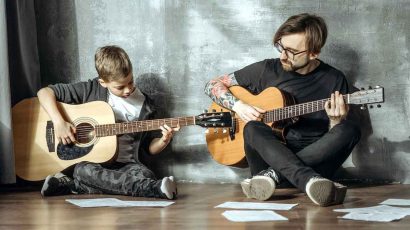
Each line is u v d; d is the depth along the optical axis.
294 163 2.81
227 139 3.46
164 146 3.55
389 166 3.70
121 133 3.43
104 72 3.39
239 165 3.48
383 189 3.40
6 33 3.50
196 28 3.89
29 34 3.96
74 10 4.04
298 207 2.73
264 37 3.81
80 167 3.27
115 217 2.52
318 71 3.40
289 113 3.14
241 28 3.83
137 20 3.96
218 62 3.87
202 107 3.89
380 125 3.70
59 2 4.06
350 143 3.04
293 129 3.33
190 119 3.36
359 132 3.07
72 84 3.64
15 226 2.35
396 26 3.67
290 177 2.80
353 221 2.35
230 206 2.77
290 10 3.77
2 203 3.02
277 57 3.79
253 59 3.83
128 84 3.46
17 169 3.56
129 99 3.60
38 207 2.86
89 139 3.48
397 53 3.68
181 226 2.30
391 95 3.69
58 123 3.44
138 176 3.28
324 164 3.03
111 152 3.43
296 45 3.17
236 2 3.83
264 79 3.48
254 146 2.97
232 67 3.85
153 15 3.94
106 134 3.44
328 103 3.01
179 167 3.93
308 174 2.75
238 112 3.24
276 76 3.45
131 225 2.33
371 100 2.92
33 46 3.99
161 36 3.94
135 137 3.58
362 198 3.03
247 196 3.08
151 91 3.95
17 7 3.81
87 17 4.03
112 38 4.00
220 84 3.45
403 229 2.19
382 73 3.70
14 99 3.86
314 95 3.38
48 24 4.07
